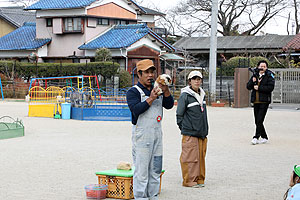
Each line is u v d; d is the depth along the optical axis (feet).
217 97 92.12
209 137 44.29
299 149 36.86
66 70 113.91
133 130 20.24
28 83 111.34
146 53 123.85
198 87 24.44
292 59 108.99
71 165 29.91
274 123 56.75
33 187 24.07
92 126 55.36
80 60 126.41
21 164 30.40
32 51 130.31
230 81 98.53
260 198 21.94
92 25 126.62
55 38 129.80
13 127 47.24
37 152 35.24
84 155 33.71
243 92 83.92
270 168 29.09
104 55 115.03
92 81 111.55
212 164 30.45
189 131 24.02
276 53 138.92
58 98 68.08
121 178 21.56
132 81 119.34
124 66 120.26
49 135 46.55
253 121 59.31
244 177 26.50
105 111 64.75
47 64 116.57
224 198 21.91
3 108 79.97
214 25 89.66
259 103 39.37
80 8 123.75
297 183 15.15
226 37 153.79
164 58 128.98
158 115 19.83
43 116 67.77
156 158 19.94
